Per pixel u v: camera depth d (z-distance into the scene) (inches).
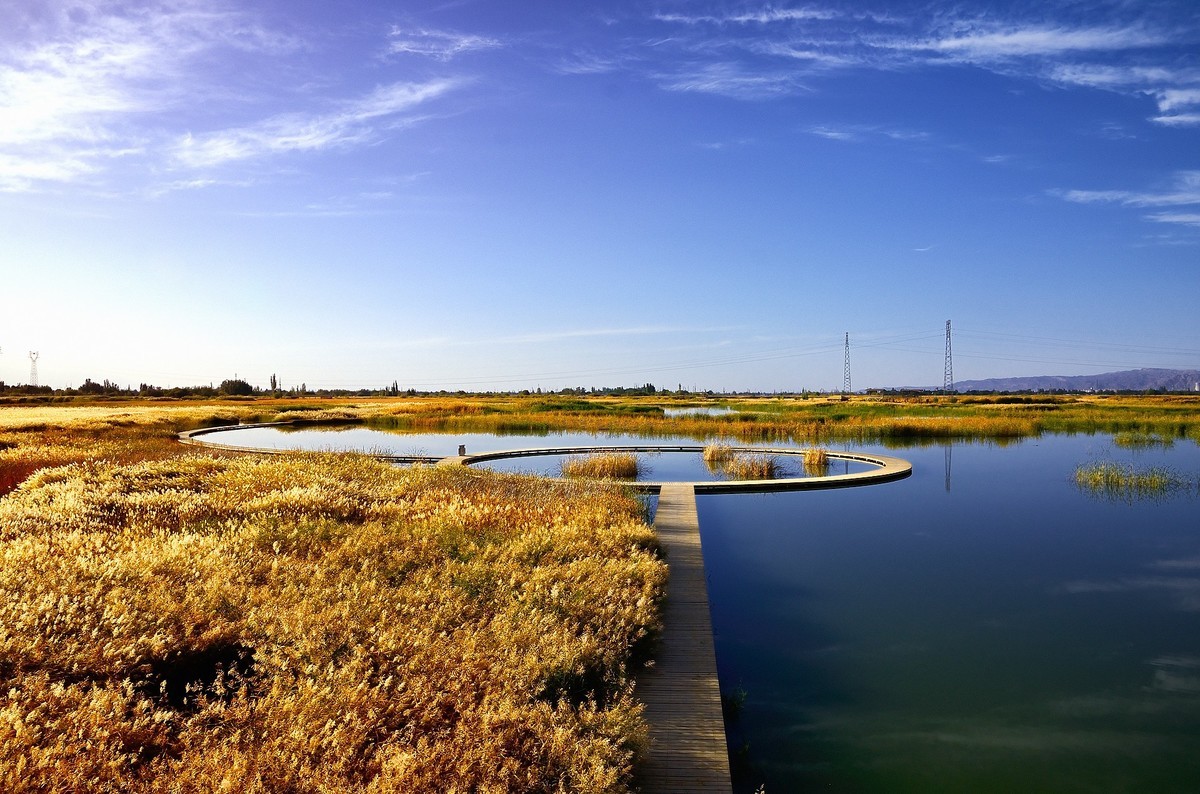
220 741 175.9
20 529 402.3
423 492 576.4
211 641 238.5
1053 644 368.8
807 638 377.7
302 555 361.1
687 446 1112.8
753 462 908.0
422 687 205.3
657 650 295.7
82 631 220.5
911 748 270.8
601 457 884.6
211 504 486.3
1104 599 437.4
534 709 197.9
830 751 269.3
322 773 161.2
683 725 236.1
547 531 418.6
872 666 343.0
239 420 1911.9
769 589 457.4
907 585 465.1
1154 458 1061.8
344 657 225.3
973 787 246.2
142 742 175.5
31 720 170.1
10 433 1133.1
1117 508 699.4
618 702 224.5
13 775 144.3
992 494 761.0
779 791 244.4
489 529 434.6
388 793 153.7
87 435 1195.3
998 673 336.5
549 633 253.0
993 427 1464.1
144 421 1539.1
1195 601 434.3
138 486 576.7
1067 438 1384.1
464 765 168.1
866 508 691.4
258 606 265.6
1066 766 258.7
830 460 1032.8
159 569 299.0
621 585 335.0
